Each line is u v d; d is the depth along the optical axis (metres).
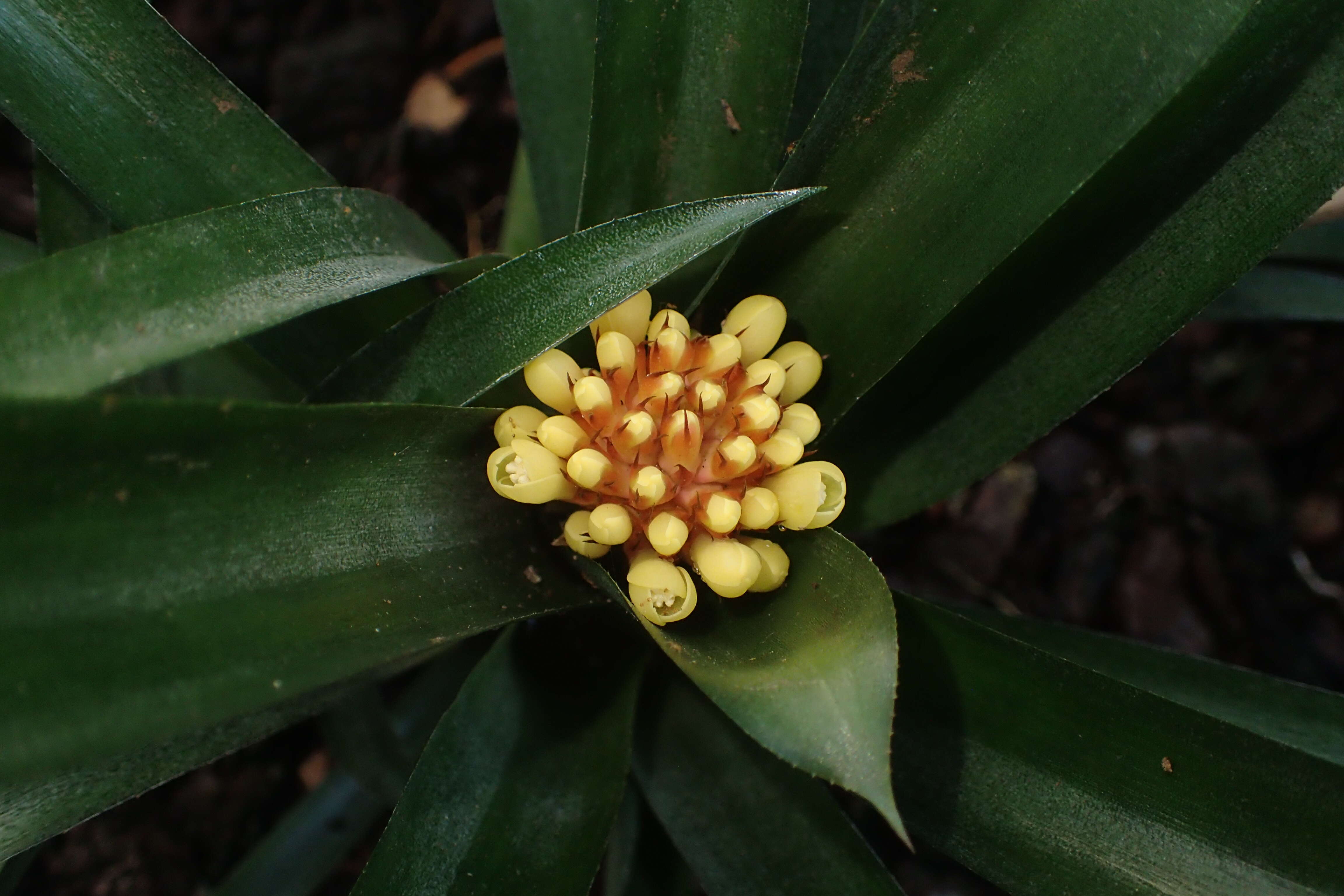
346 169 0.44
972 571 0.42
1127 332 0.27
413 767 0.33
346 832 0.34
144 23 0.27
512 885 0.26
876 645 0.23
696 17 0.27
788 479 0.26
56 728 0.21
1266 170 0.26
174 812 0.37
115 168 0.27
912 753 0.27
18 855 0.30
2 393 0.21
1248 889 0.25
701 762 0.30
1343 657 0.40
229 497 0.23
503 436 0.26
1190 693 0.30
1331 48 0.25
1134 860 0.26
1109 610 0.41
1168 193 0.27
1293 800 0.25
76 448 0.21
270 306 0.24
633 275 0.24
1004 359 0.29
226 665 0.22
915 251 0.27
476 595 0.26
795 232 0.28
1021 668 0.26
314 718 0.38
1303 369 0.42
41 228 0.29
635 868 0.31
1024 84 0.26
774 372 0.27
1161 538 0.42
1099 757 0.26
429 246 0.29
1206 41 0.24
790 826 0.29
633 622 0.28
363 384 0.26
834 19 0.31
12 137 0.42
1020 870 0.26
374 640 0.24
